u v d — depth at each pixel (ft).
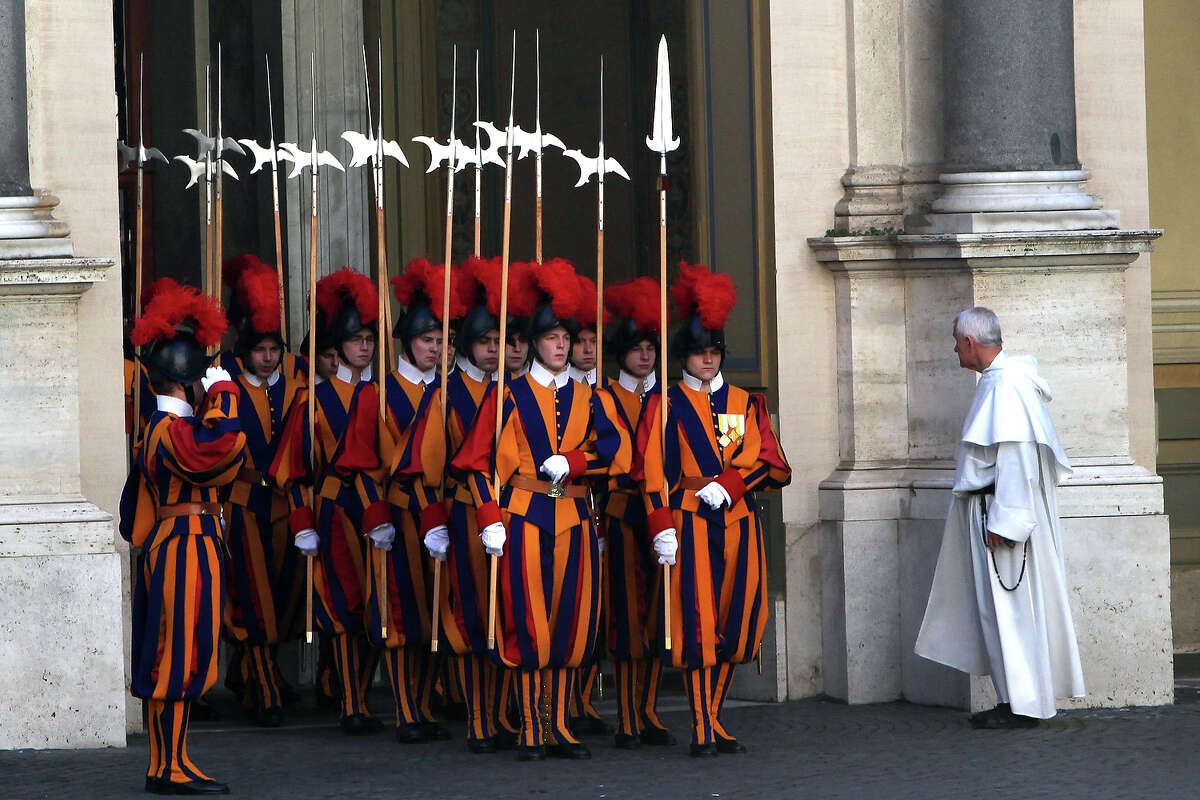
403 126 131.13
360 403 93.15
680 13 123.75
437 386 95.30
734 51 104.42
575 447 86.02
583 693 94.73
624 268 129.90
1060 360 97.14
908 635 99.66
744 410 88.38
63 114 92.99
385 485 92.22
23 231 89.81
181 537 79.46
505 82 133.90
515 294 90.74
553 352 85.97
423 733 91.91
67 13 92.89
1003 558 89.86
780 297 101.24
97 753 88.28
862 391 100.78
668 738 90.38
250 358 101.76
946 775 80.94
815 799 76.74
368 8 129.49
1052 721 92.89
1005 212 96.73
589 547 86.38
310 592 93.30
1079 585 96.17
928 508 98.58
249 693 102.37
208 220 103.09
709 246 106.32
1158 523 96.89
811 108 101.45
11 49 90.12
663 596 85.97
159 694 78.48
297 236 126.82
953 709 97.14
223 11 132.57
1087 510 96.32
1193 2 119.65
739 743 87.81
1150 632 96.89
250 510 99.91
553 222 133.18
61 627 89.30
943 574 92.17
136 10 135.64
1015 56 97.91
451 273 94.63
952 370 98.84
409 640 91.91
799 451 101.35
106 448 93.30
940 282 99.09
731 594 86.94
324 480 95.66
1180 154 119.75
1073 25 100.27
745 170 104.01
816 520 101.35
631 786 79.92
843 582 99.91
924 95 101.09
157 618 79.10
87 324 92.99
